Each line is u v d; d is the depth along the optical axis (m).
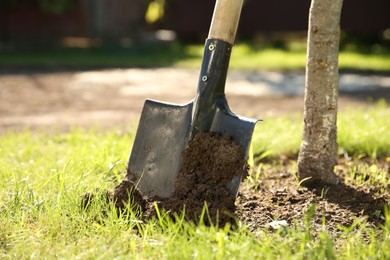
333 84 4.09
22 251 3.07
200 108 3.72
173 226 3.21
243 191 4.15
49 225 3.40
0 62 14.22
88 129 6.84
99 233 3.34
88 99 9.49
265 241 3.09
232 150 3.56
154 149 3.80
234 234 3.19
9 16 18.47
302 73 13.02
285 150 5.32
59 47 17.84
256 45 18.81
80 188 3.81
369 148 5.23
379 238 3.32
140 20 18.53
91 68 13.84
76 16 18.42
